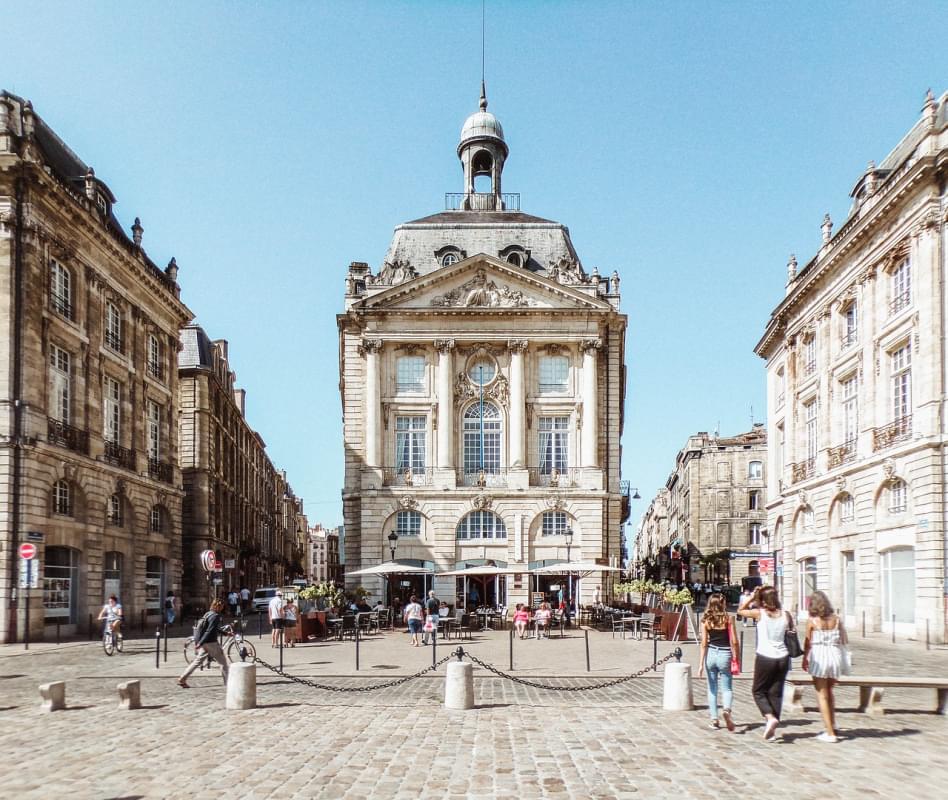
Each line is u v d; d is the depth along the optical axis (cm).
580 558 3931
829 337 3316
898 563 2675
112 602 2242
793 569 3706
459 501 3950
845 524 3144
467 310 4047
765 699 1043
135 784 835
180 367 4972
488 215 4572
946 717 1189
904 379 2731
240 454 6488
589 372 4072
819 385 3394
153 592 3681
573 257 4441
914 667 1830
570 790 810
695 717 1192
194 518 4884
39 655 2206
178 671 1811
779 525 3978
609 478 4144
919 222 2553
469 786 825
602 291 4325
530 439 4081
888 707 1281
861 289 2991
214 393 5316
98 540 3059
